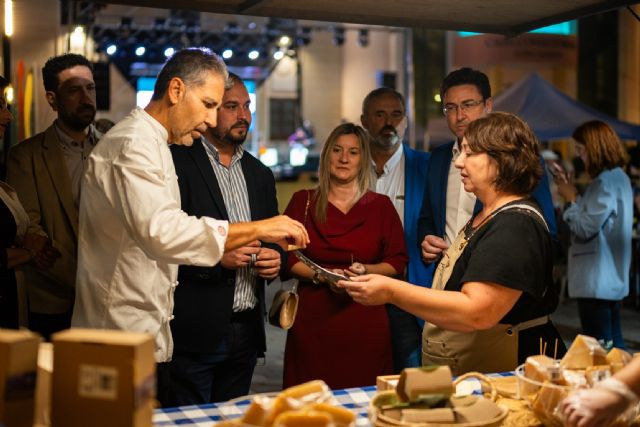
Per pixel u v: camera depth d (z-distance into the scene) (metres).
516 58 16.62
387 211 3.58
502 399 2.08
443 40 16.11
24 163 3.55
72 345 1.50
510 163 2.41
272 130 20.28
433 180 3.71
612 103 17.34
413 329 3.73
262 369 6.07
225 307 3.29
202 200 3.32
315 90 20.69
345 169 3.49
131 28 13.85
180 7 3.38
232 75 3.41
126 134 2.47
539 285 2.34
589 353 1.99
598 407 1.70
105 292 2.57
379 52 20.08
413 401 1.81
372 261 3.51
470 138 2.46
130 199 2.38
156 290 2.62
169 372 3.09
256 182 3.51
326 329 3.46
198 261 2.38
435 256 3.29
